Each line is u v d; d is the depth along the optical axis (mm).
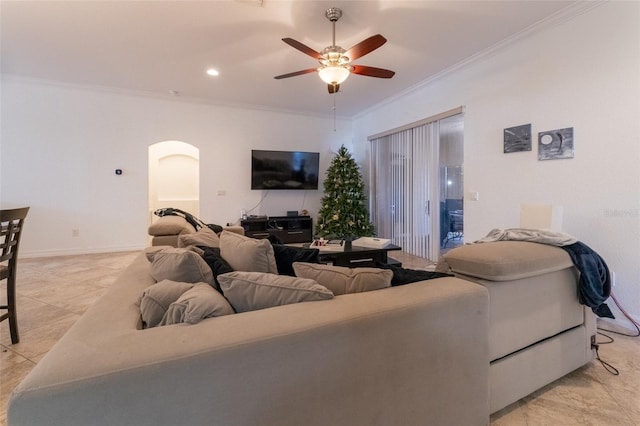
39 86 4594
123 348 771
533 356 1515
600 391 1605
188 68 3986
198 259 1324
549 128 2873
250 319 930
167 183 6867
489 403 1336
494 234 1962
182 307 943
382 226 5625
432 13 2738
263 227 5805
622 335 2207
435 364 1149
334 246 3234
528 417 1431
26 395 643
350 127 6641
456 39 3178
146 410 729
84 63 3850
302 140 6266
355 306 1037
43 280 3498
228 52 3512
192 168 7031
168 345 790
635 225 2330
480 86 3580
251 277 1134
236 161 5777
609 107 2455
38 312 2609
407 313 1075
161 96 5125
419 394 1119
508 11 2699
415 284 1275
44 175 4688
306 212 6219
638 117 2297
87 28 3023
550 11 2691
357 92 4867
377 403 1031
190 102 5398
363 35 3113
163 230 3188
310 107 5781
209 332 853
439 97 4203
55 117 4699
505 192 3301
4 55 3652
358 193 5734
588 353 1773
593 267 1703
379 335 1021
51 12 2762
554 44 2828
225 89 4797
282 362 870
